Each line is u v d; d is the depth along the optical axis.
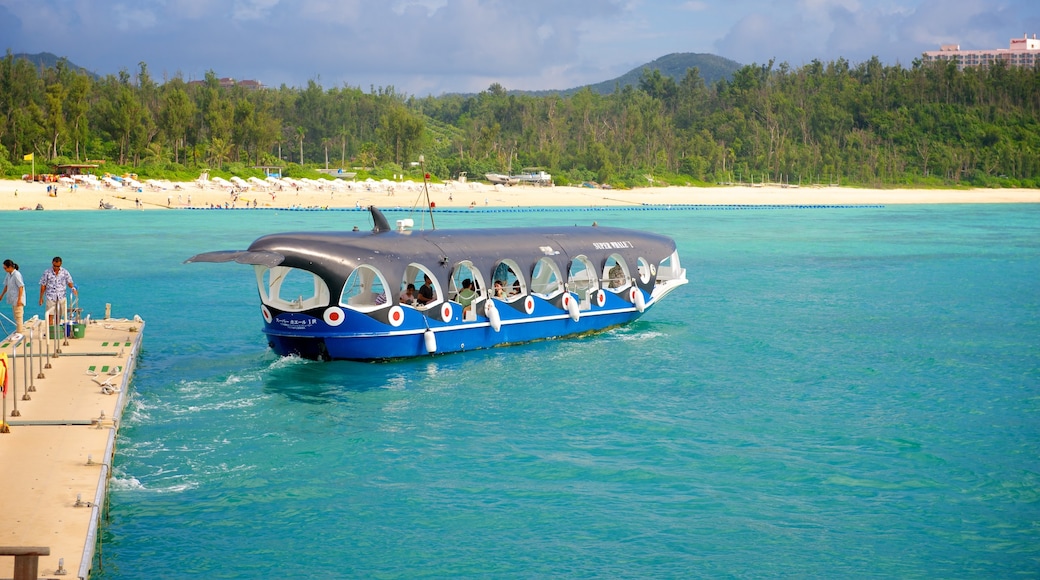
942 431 21.16
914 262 63.25
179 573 13.52
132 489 16.59
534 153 185.25
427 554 14.34
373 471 17.80
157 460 18.06
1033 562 14.42
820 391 24.80
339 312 24.05
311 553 14.28
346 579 13.51
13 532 12.29
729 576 13.81
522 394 23.42
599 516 15.86
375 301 26.38
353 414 21.36
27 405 18.31
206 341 30.14
